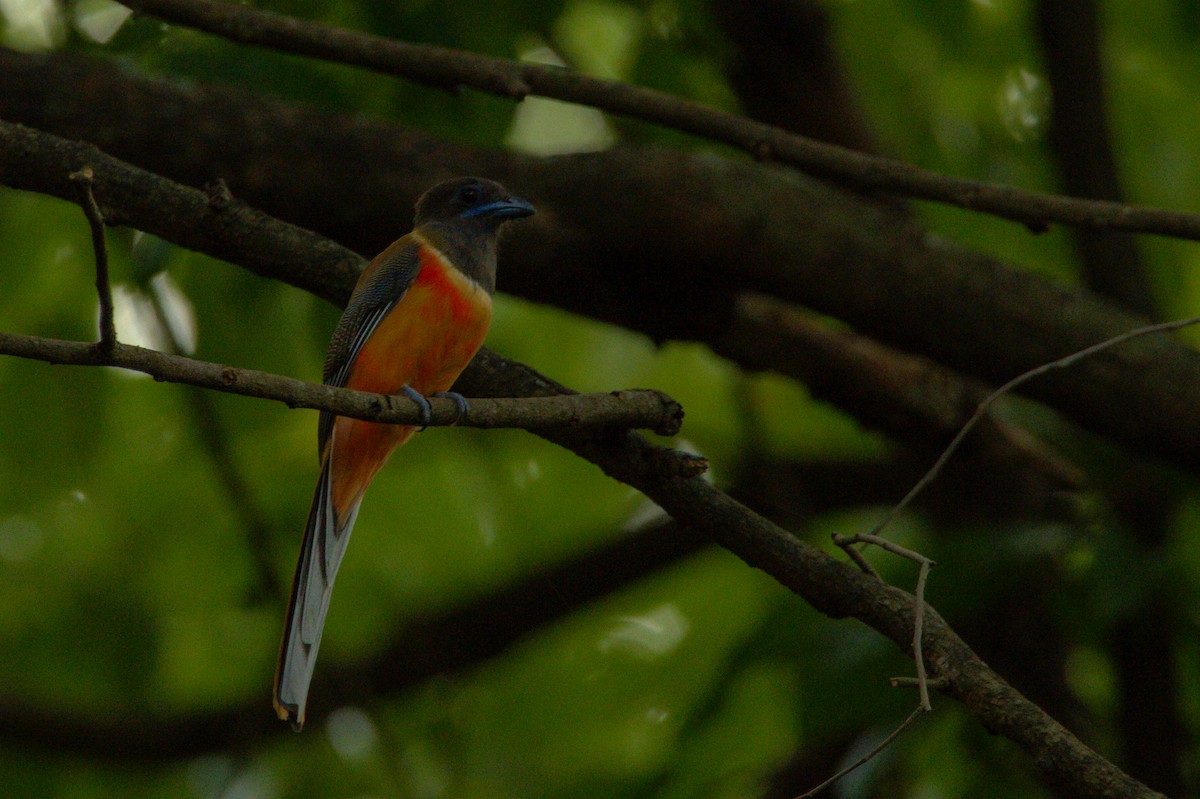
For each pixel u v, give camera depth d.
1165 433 9.78
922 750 11.31
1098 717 12.72
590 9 13.92
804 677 10.70
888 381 11.25
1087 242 11.92
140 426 14.00
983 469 12.39
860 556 7.07
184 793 14.27
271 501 14.85
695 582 15.21
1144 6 13.72
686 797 12.84
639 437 7.16
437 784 14.73
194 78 10.31
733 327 10.95
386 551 15.44
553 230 9.61
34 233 12.56
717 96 12.62
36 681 14.56
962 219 13.73
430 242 8.47
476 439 14.88
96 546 14.91
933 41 13.52
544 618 14.44
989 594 10.96
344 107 10.70
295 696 6.91
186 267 11.81
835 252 9.71
